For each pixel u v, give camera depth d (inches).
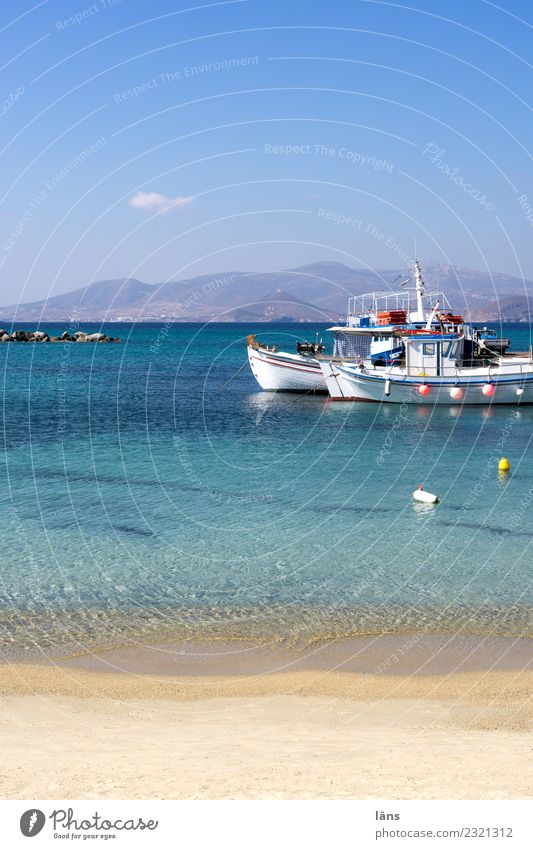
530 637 548.1
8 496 979.9
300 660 506.9
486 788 319.6
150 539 799.1
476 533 828.0
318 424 1694.1
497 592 643.5
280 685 467.8
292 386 2208.4
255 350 2237.9
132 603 612.7
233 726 403.9
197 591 642.2
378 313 2101.4
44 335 5738.2
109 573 687.1
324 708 433.1
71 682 467.8
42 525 848.3
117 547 768.3
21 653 513.0
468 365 2041.1
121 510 917.2
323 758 354.9
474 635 550.9
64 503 949.2
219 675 482.6
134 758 352.8
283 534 820.6
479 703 441.7
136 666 494.6
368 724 408.5
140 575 681.6
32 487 1032.8
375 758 356.2
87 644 530.3
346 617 585.9
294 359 2162.9
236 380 2790.4
